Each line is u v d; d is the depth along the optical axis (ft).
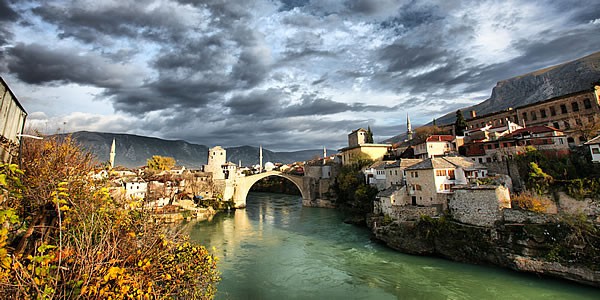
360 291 81.56
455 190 112.88
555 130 143.64
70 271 24.49
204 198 262.47
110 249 27.35
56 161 37.78
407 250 113.50
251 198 381.40
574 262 79.77
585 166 112.37
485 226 100.58
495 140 151.02
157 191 232.12
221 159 304.30
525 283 82.58
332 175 290.76
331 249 123.54
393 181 174.81
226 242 138.00
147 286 29.58
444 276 90.17
